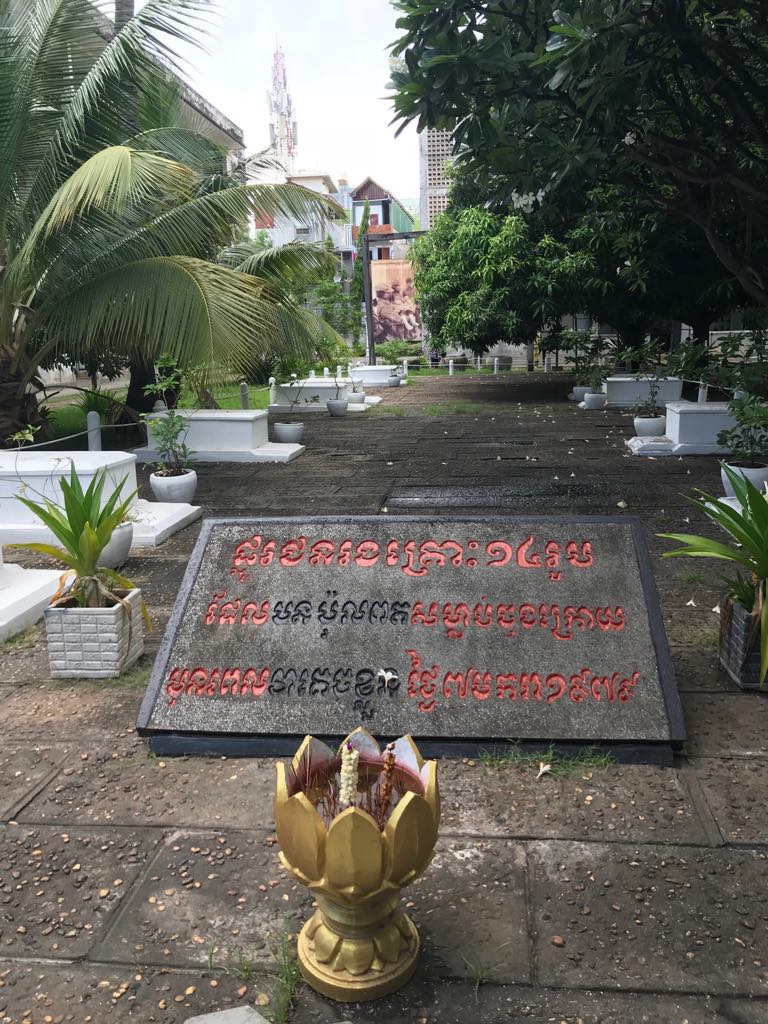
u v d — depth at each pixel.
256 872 3.09
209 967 2.64
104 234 9.73
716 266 17.08
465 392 24.36
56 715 4.35
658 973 2.55
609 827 3.28
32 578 6.22
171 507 8.42
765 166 7.40
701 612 5.55
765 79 7.70
